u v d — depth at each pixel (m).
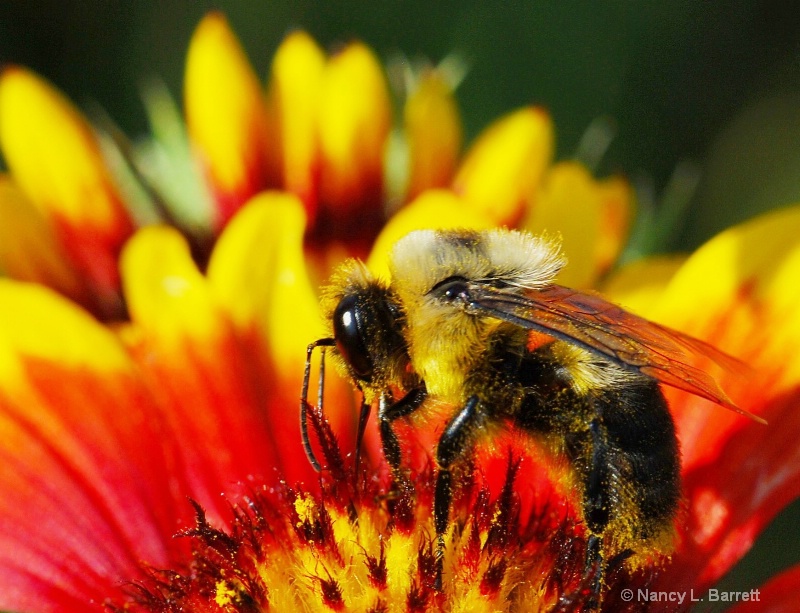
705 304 0.11
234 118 0.12
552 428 0.10
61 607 0.11
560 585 0.10
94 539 0.11
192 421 0.11
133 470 0.11
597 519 0.10
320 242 0.12
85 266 0.12
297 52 0.12
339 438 0.11
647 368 0.10
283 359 0.11
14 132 0.12
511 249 0.10
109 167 0.12
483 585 0.10
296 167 0.12
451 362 0.10
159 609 0.10
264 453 0.11
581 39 0.16
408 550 0.10
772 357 0.11
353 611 0.10
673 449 0.10
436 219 0.11
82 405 0.11
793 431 0.11
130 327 0.12
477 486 0.11
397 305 0.10
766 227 0.11
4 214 0.12
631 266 0.12
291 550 0.10
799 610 0.11
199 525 0.11
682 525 0.11
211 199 0.12
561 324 0.10
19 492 0.11
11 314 0.11
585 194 0.12
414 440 0.11
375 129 0.12
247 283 0.11
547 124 0.12
